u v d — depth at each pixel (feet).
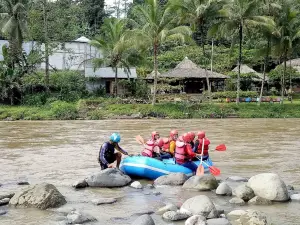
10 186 38.45
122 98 147.84
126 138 75.36
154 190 36.37
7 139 75.51
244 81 198.29
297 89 212.02
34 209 30.27
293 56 244.63
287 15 139.64
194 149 42.83
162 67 218.59
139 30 131.34
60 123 110.32
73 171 46.16
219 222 26.32
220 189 34.81
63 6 171.73
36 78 151.53
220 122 112.16
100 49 150.20
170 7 130.62
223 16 137.49
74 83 154.10
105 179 37.83
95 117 124.67
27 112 126.31
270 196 32.73
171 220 27.61
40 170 46.70
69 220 27.32
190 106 133.28
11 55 149.38
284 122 112.47
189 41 134.10
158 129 92.73
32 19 153.58
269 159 53.62
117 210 30.45
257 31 147.54
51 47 153.38
